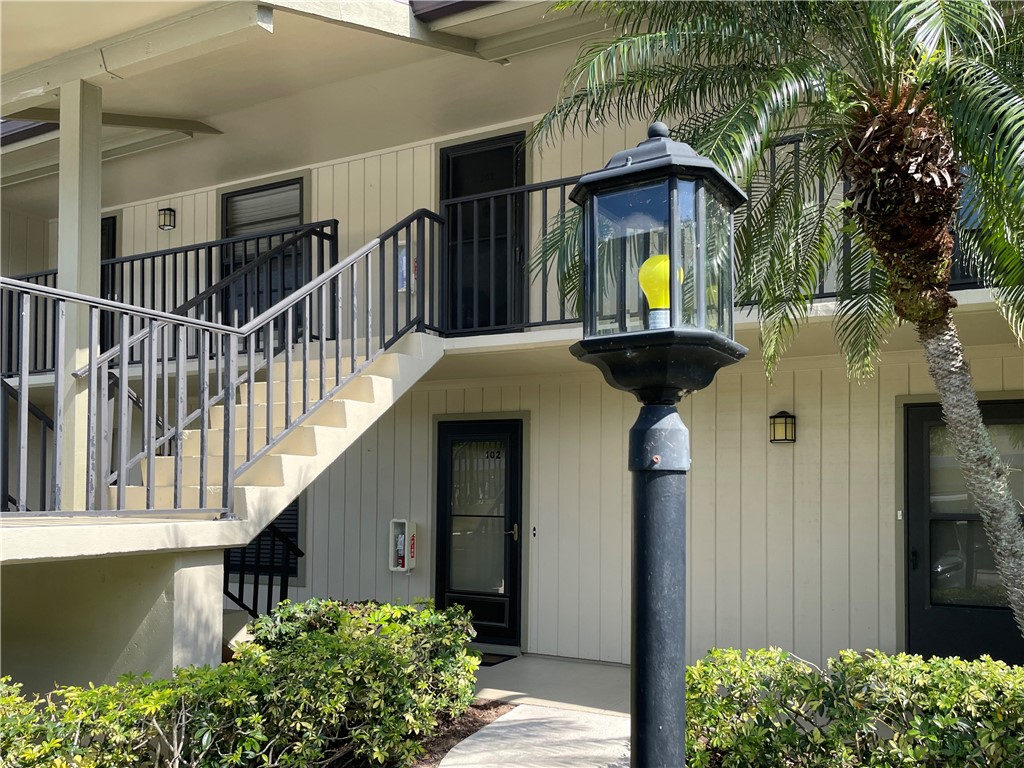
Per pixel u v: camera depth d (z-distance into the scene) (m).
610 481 7.17
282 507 4.75
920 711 3.57
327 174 8.41
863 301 5.01
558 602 7.30
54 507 3.97
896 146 3.89
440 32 5.83
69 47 5.40
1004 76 3.71
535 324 5.96
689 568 6.83
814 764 3.55
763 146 4.00
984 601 5.93
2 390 4.61
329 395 5.33
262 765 3.88
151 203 9.53
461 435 7.89
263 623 5.35
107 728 3.34
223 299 8.82
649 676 2.11
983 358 6.05
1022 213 3.68
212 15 4.98
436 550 7.89
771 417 6.57
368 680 4.30
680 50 4.25
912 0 3.22
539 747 4.76
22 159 8.19
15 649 4.60
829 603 6.36
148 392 4.31
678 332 2.03
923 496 6.13
